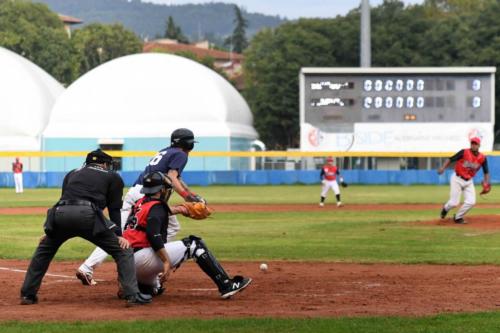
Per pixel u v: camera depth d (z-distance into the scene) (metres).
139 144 136.25
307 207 72.75
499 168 117.19
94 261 26.50
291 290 25.47
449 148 115.81
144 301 22.58
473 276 28.83
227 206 74.31
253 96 185.88
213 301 23.30
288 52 169.62
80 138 136.12
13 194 99.69
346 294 24.55
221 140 136.38
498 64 157.38
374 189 107.88
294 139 178.12
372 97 115.12
